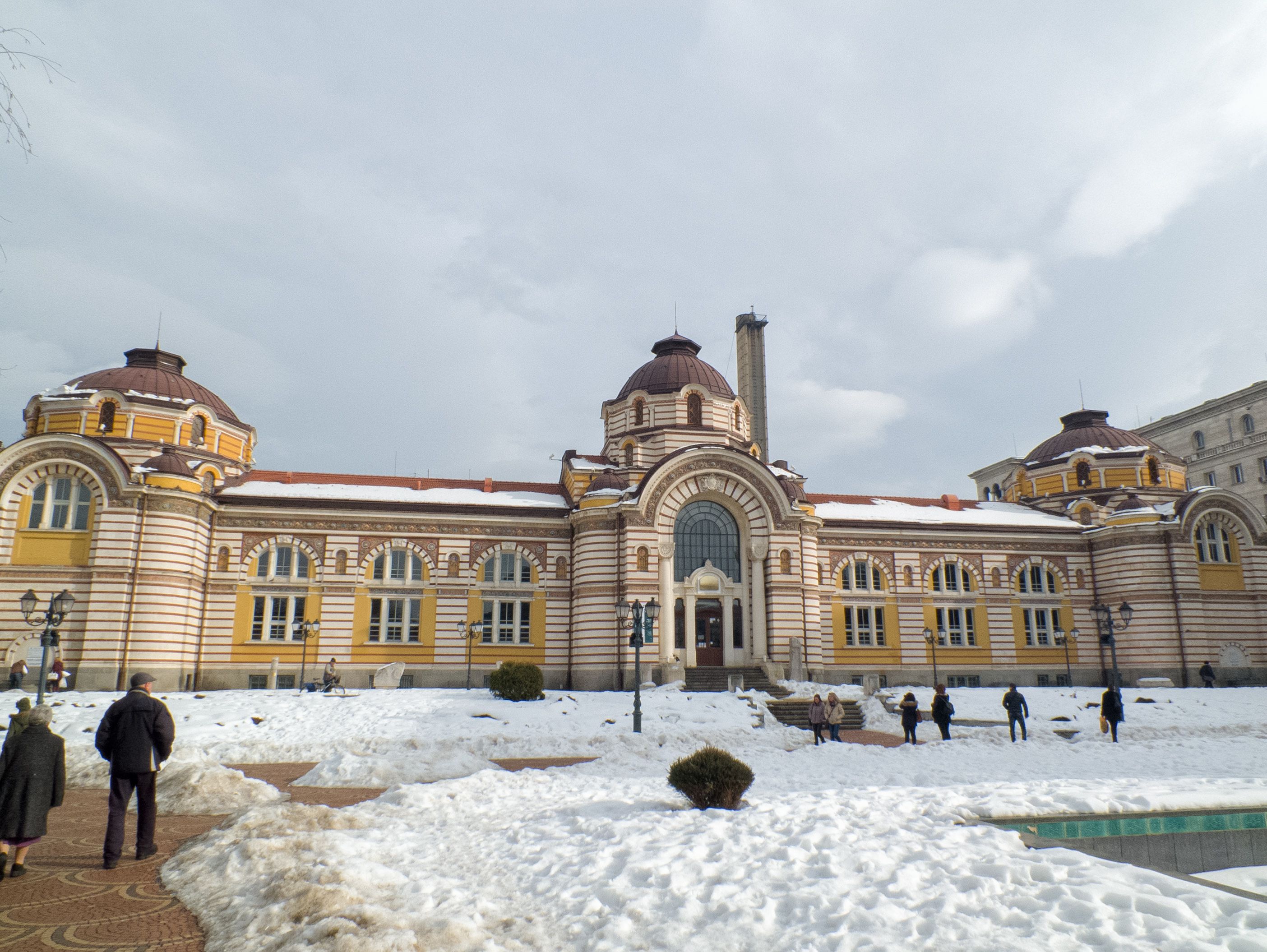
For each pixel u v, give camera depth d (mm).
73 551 46062
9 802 12648
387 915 10125
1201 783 18047
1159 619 57344
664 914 10234
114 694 39656
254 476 56656
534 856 13336
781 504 53000
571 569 54562
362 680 50844
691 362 63188
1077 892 9719
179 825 17219
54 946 10133
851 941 8977
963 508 67562
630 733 32562
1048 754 29922
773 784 23250
